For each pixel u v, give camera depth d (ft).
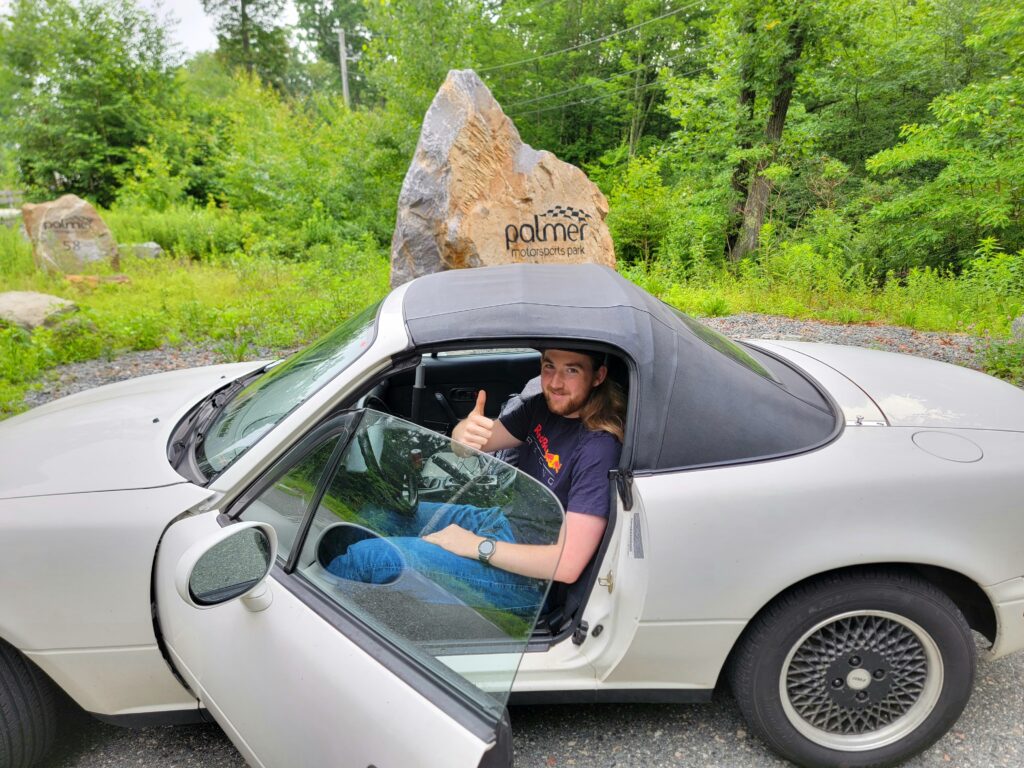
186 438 7.19
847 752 6.31
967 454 6.31
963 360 19.69
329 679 4.55
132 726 6.31
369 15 58.18
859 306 28.76
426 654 4.51
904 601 5.91
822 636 6.09
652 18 76.43
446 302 6.72
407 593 4.83
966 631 6.03
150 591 5.80
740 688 6.25
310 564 5.20
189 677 5.54
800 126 51.98
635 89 80.69
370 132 57.93
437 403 10.13
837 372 8.18
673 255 39.47
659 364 6.18
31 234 38.34
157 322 24.56
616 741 6.95
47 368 20.67
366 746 4.29
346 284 30.40
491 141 24.57
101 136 68.13
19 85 68.28
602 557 6.11
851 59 46.91
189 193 68.03
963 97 32.71
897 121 50.65
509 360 10.26
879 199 43.34
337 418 5.72
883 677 6.19
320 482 5.46
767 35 43.52
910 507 5.91
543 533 4.64
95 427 7.61
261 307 27.25
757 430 6.26
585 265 8.09
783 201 49.11
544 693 6.17
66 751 7.11
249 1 138.72
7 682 6.09
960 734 6.89
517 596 4.50
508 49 83.41
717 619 5.90
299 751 4.67
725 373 6.56
